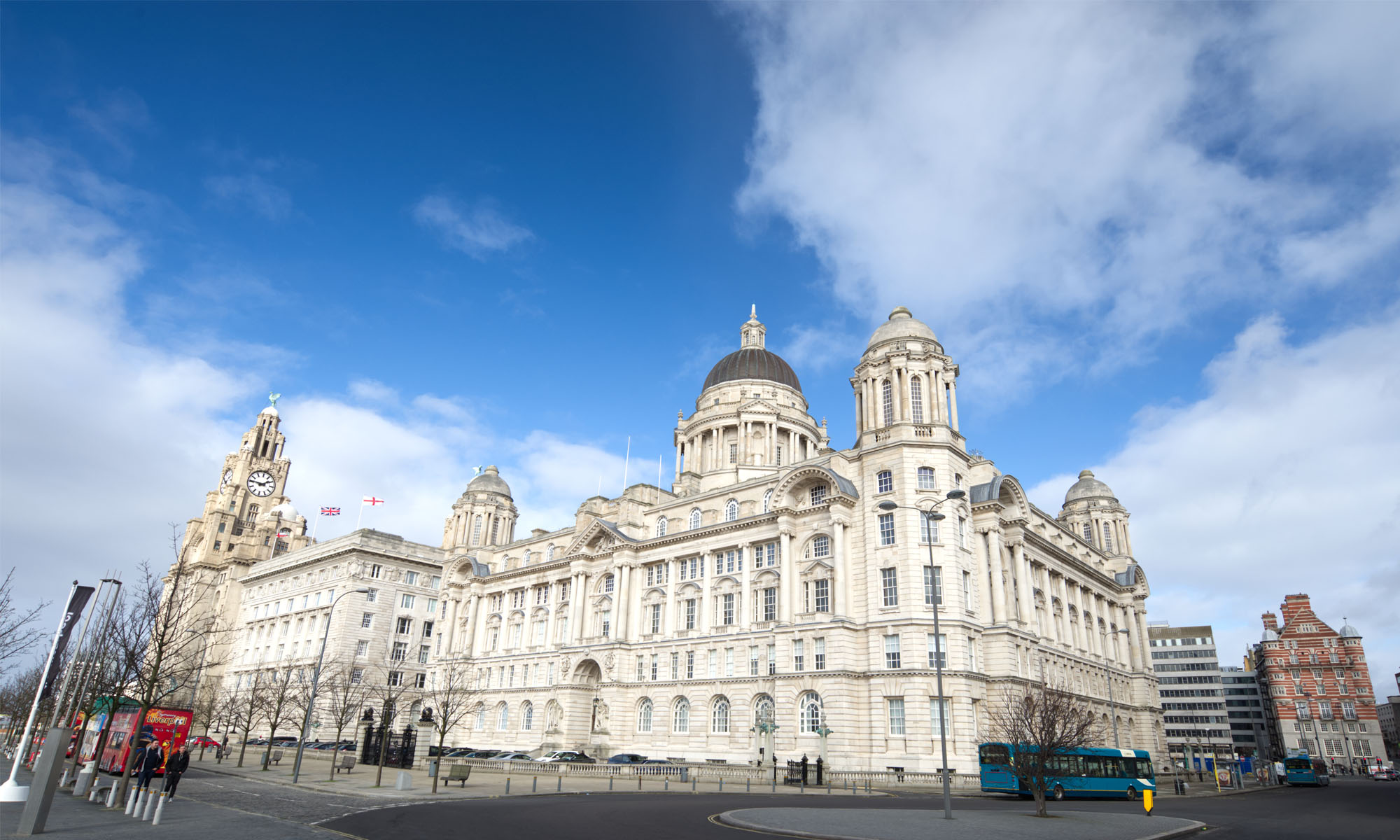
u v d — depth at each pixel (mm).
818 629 76000
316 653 132875
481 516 129250
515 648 109688
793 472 83375
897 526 75438
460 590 122625
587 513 108375
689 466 122812
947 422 79750
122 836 28078
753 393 124188
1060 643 94000
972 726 70000
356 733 103750
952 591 73062
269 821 33906
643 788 57719
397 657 133625
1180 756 111875
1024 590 82688
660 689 87625
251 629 157125
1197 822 38562
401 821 34188
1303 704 163625
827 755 71062
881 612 74250
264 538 177750
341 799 45000
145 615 52719
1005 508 86062
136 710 48844
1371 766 138875
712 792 54531
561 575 105688
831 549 79375
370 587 133250
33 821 28312
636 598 95875
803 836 30297
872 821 35375
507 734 103562
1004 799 56312
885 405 82250
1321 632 165750
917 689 69562
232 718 113312
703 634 86750
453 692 93875
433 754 71188
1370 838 32812
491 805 42188
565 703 95688
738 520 87312
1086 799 60469
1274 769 97375
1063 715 52812
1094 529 122312
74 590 45438
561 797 49094
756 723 78562
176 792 46719
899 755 69062
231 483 187000
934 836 30422
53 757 29219
